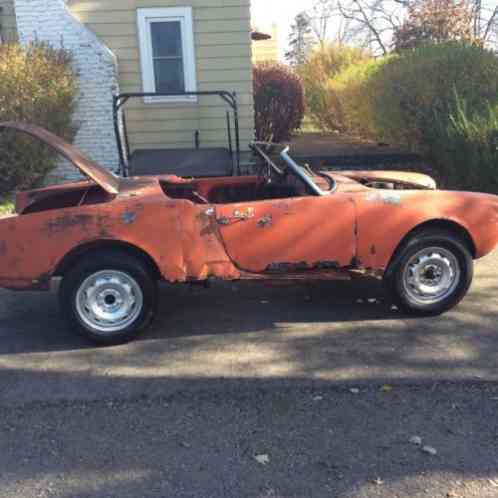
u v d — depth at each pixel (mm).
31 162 9734
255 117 16984
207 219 4785
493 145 9461
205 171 9031
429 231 5164
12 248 4625
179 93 9117
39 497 3004
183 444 3436
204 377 4250
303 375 4242
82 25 11062
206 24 11633
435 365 4359
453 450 3330
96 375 4328
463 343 4738
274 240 4922
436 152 11383
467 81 11680
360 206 4988
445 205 5105
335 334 4973
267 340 4883
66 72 10398
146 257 4840
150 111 11984
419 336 4891
